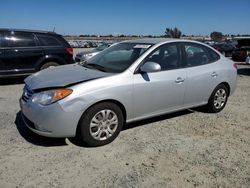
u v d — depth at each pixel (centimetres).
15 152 394
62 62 948
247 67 1597
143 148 417
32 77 462
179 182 331
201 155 400
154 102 468
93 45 4972
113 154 396
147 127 501
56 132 386
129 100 435
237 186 327
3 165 358
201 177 343
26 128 483
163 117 556
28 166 357
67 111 380
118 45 544
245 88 899
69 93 382
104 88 404
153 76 460
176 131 487
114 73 433
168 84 478
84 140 405
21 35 881
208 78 548
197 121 542
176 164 372
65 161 372
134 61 451
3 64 849
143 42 509
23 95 438
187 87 512
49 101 382
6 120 523
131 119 452
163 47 491
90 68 475
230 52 2575
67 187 315
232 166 372
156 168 361
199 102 553
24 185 316
